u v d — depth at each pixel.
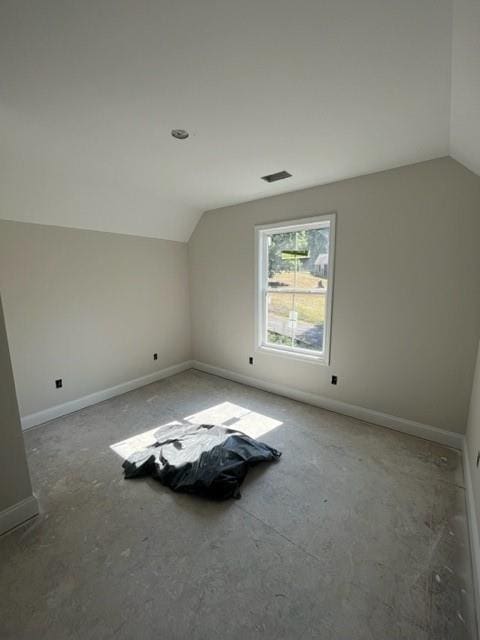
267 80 1.45
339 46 1.22
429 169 2.37
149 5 1.04
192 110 1.71
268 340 3.73
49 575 1.42
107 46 1.22
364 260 2.76
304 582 1.39
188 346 4.58
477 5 0.89
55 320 3.03
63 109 1.69
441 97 1.55
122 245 3.57
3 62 1.30
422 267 2.48
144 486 2.03
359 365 2.92
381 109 1.68
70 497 1.92
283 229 3.34
